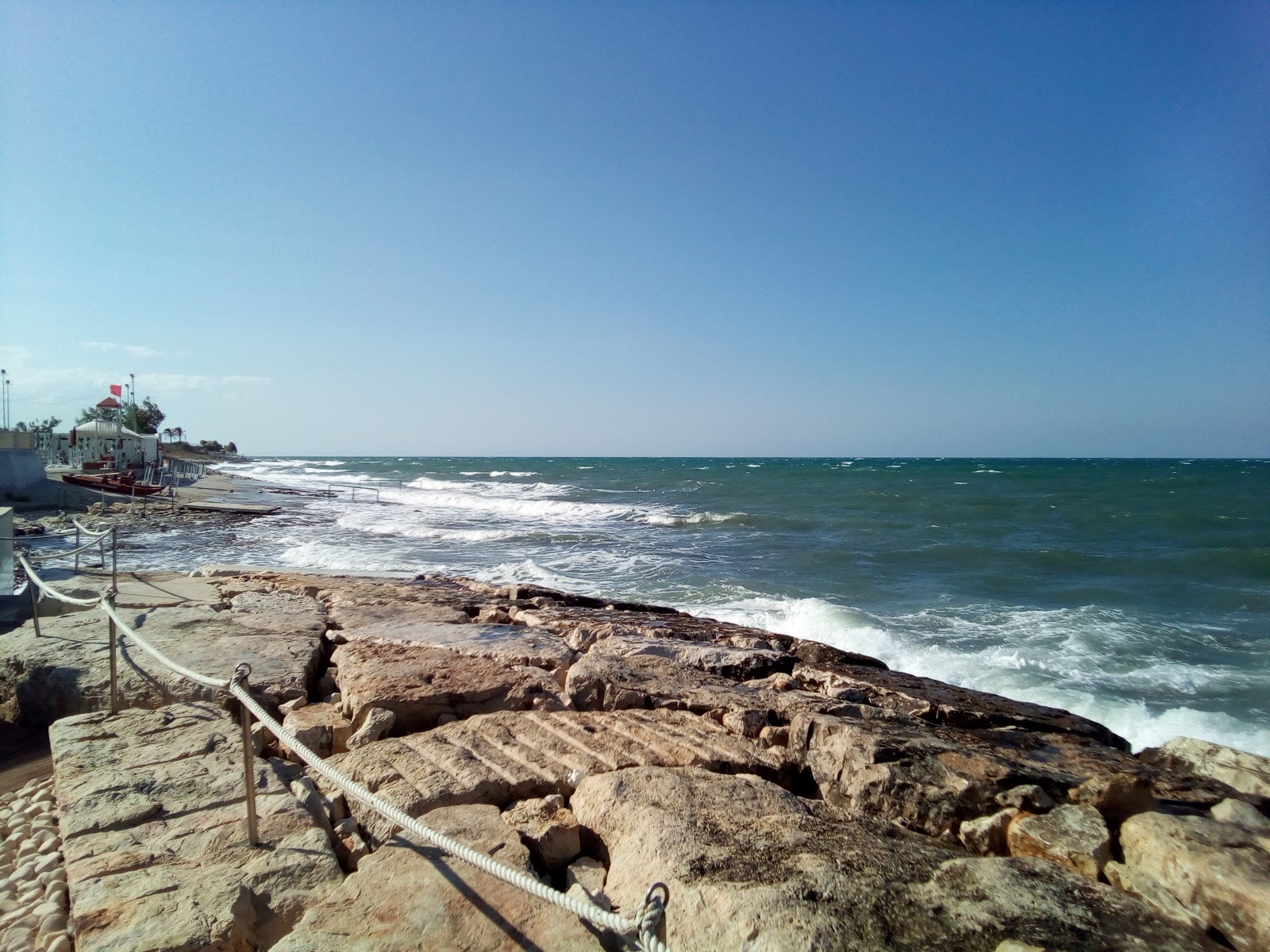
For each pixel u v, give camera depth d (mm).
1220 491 46938
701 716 6094
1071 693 10352
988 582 18719
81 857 3547
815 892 3260
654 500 44094
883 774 4715
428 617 9336
